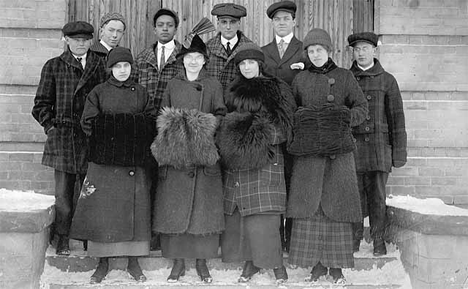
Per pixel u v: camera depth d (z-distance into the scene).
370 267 4.68
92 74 4.68
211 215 4.22
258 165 4.14
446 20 5.98
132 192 4.24
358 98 4.36
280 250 4.27
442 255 4.25
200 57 4.34
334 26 6.30
